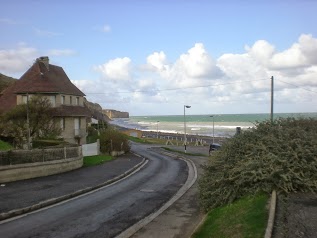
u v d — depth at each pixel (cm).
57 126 4147
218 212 1143
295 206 1015
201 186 1370
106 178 2477
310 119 1419
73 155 3012
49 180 2302
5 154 2169
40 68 4947
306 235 810
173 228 1166
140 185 2264
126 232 1123
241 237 838
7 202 1547
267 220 902
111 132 5194
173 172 3038
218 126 15550
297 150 1172
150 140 8881
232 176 1205
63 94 4806
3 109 4606
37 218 1314
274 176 1135
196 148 6556
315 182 1123
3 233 1103
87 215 1377
